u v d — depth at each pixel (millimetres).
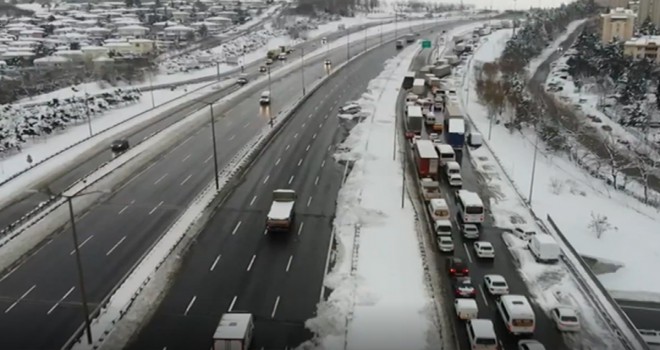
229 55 190500
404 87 140000
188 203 67250
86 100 110625
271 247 56125
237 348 38625
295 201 67438
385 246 56594
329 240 57781
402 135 98938
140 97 128375
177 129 101000
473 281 50562
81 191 71062
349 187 72688
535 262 54250
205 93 134125
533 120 107875
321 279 50125
